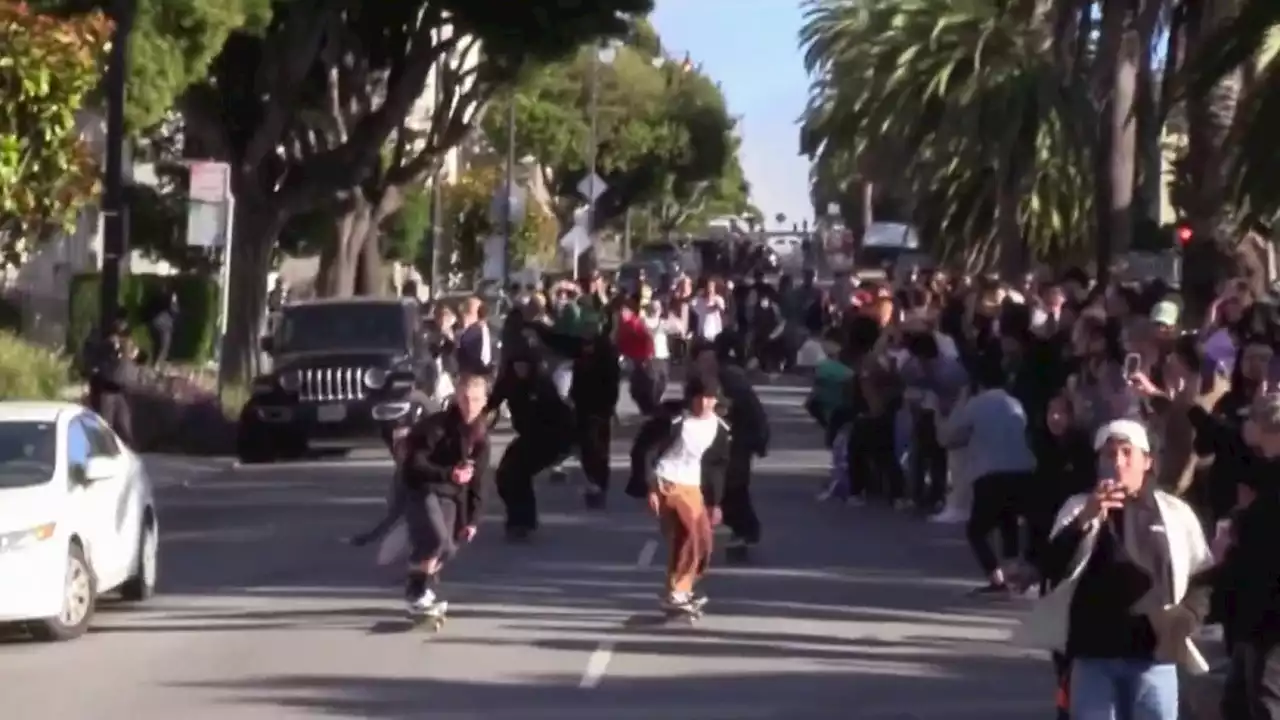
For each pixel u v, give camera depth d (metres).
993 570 19.50
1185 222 33.78
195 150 45.38
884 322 31.45
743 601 19.39
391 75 43.69
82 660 16.44
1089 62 47.38
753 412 22.06
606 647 16.94
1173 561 9.49
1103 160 36.59
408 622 17.88
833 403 29.05
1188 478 15.23
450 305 42.25
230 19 34.59
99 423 19.14
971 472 19.56
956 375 25.88
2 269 25.00
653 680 15.52
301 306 36.12
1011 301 25.34
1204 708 13.57
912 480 26.78
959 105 49.88
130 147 45.19
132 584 19.34
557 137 103.12
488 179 80.00
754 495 29.34
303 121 44.41
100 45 22.44
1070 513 9.65
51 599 16.92
